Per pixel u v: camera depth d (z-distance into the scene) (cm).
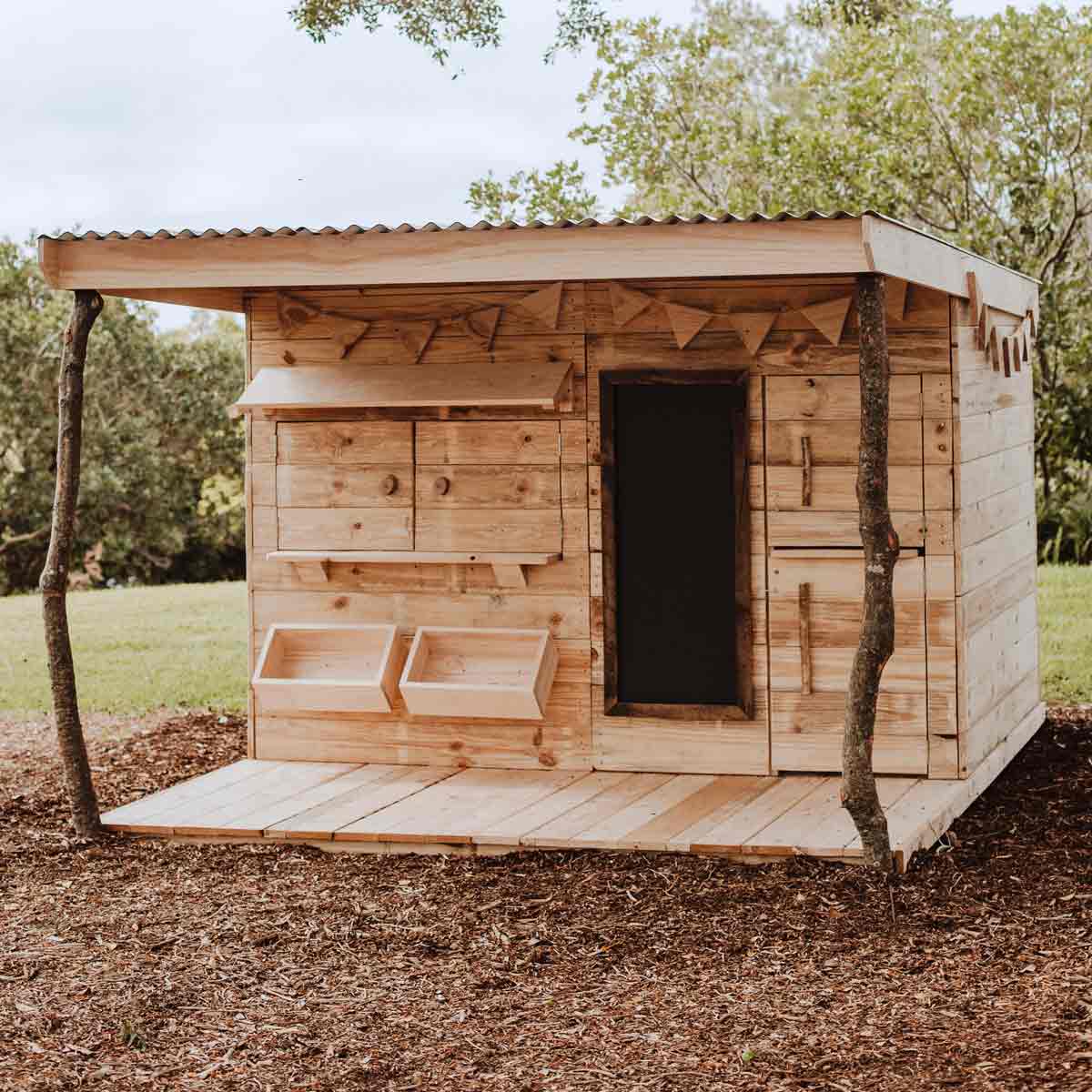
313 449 745
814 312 673
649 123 1745
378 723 748
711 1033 430
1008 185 1644
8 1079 411
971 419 698
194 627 1415
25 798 727
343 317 736
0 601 1686
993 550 748
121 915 552
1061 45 1599
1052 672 1062
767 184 1705
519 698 696
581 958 496
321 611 752
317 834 625
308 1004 463
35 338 2392
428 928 529
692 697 708
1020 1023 425
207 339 2739
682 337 689
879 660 558
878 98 1648
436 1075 408
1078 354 1669
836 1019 436
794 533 689
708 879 565
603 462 705
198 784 717
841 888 551
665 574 705
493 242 572
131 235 604
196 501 2750
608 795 670
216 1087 404
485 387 702
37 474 2445
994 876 570
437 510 730
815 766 694
